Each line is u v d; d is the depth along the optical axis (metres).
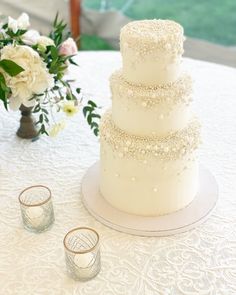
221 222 0.91
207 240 0.86
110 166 0.89
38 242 0.86
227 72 1.50
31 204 0.88
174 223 0.89
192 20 2.40
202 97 1.36
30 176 1.04
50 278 0.78
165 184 0.87
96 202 0.95
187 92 0.84
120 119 0.87
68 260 0.77
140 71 0.82
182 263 0.81
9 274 0.79
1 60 0.92
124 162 0.86
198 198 0.96
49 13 2.56
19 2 2.59
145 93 0.82
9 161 1.10
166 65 0.82
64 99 1.11
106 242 0.86
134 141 0.85
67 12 2.52
